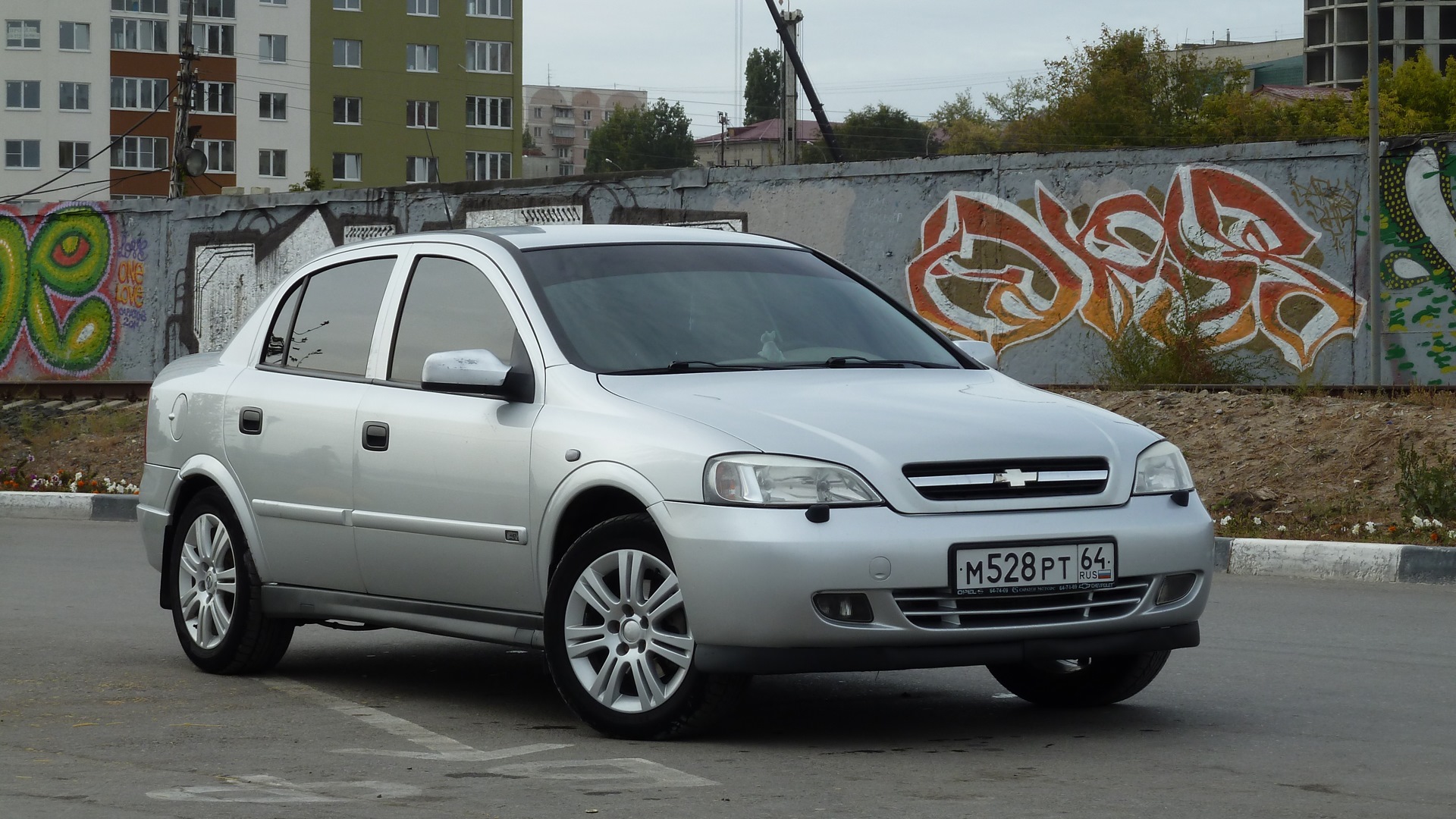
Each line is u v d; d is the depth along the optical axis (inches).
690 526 188.4
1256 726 208.4
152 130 3385.8
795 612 182.7
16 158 3344.0
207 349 1011.9
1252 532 418.0
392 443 229.0
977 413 202.2
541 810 160.7
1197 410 532.7
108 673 260.8
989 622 189.3
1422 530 396.8
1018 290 754.2
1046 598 191.5
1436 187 669.9
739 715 217.5
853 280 253.4
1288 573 380.2
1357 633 290.7
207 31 3415.4
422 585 227.0
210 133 3420.3
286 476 246.5
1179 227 717.3
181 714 222.8
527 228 246.5
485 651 285.6
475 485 216.2
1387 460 454.0
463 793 168.9
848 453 188.2
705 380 211.8
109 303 1041.5
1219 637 287.9
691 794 167.5
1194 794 167.2
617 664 199.0
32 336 1063.0
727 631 186.2
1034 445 195.8
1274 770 179.9
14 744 201.0
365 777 178.5
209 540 263.4
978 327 764.0
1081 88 2908.5
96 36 3351.4
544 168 7022.6
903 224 783.7
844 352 229.8
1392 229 677.9
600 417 203.5
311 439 242.7
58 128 3348.9
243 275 1000.2
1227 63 3073.3
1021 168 753.6
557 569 203.9
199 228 1015.6
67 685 249.3
